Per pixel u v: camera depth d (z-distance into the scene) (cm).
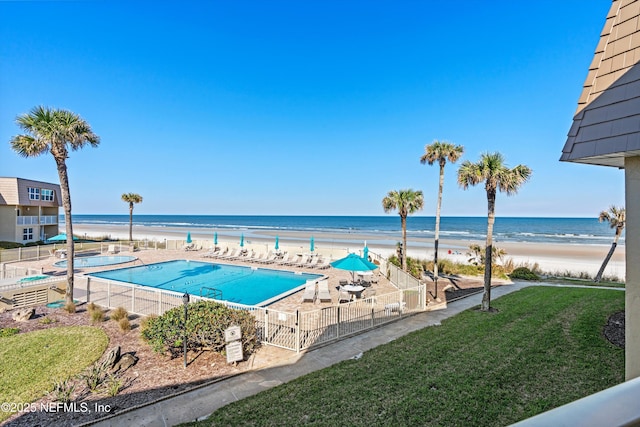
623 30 373
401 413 549
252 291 1747
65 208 1257
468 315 1183
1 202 3066
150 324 883
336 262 1573
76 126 1239
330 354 854
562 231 7312
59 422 575
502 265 2367
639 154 353
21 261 2395
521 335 905
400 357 795
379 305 1277
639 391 115
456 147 1856
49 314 1190
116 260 2581
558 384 620
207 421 557
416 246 4309
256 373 752
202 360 820
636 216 361
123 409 612
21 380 720
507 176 1206
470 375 673
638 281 356
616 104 362
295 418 551
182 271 2275
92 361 809
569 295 1408
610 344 791
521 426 94
